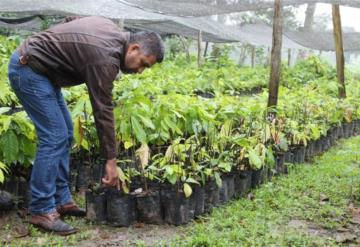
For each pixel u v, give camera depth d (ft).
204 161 14.92
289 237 12.39
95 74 11.17
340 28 34.14
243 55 69.46
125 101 14.24
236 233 12.39
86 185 16.56
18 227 12.68
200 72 42.96
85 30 11.44
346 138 30.07
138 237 12.68
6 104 20.40
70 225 13.15
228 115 17.71
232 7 25.35
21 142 13.51
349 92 37.99
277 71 21.53
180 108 16.05
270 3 24.29
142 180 14.11
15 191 14.37
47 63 11.67
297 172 19.77
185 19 40.96
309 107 24.26
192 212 13.84
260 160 15.56
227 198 15.62
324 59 59.57
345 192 16.78
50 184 12.41
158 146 15.53
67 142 12.75
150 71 35.78
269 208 14.90
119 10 31.04
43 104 11.89
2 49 30.99
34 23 47.88
